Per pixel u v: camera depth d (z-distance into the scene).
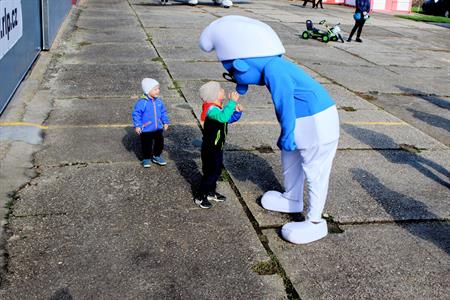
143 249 3.92
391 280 3.72
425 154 6.36
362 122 7.48
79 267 3.65
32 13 9.70
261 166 5.62
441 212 4.83
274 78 3.87
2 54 6.77
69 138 6.16
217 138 4.38
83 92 8.17
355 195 5.06
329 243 4.17
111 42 12.64
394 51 14.07
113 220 4.33
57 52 11.12
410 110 8.34
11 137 6.04
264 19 19.28
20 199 4.61
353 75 10.62
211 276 3.63
